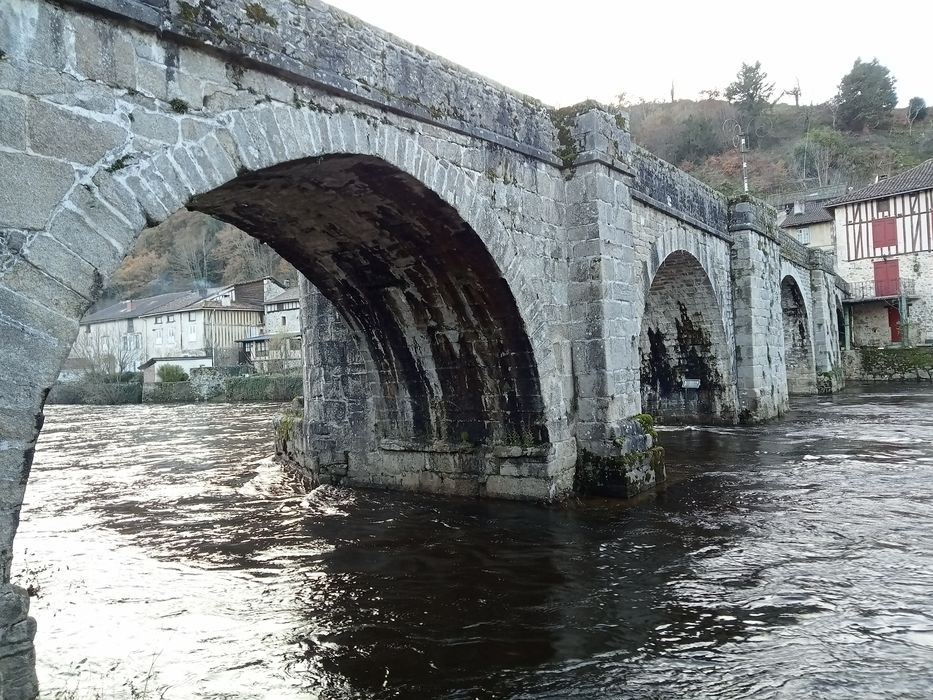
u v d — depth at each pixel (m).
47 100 4.20
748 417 16.72
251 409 32.50
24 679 3.77
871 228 35.66
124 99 4.59
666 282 15.43
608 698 4.50
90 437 22.53
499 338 8.99
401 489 10.61
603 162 9.53
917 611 5.62
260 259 64.56
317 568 7.36
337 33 6.11
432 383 10.04
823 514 8.52
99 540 8.91
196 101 5.03
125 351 51.81
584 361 9.55
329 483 11.51
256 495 11.33
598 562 7.12
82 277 4.32
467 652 5.25
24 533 9.43
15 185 4.03
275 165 5.61
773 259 18.84
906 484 9.94
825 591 6.10
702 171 58.53
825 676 4.62
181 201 4.88
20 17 4.10
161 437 21.59
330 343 11.43
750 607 5.83
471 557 7.47
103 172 4.45
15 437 3.97
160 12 4.73
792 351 26.56
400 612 6.07
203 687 4.80
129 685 4.86
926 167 35.78
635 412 10.19
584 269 9.52
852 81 61.62
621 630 5.52
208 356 46.91
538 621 5.76
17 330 4.01
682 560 7.06
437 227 7.86
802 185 54.09
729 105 69.94
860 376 31.72
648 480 9.85
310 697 4.64
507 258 8.34
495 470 9.62
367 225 7.93
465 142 7.75
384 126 6.59
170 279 68.31
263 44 5.43
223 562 7.71
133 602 6.53
